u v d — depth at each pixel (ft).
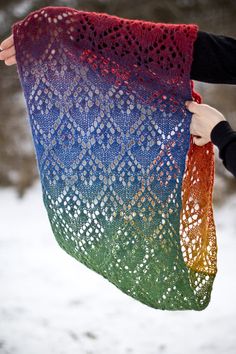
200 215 6.09
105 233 5.85
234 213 22.79
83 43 5.67
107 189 5.80
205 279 6.14
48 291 14.89
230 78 5.50
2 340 12.06
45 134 5.87
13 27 5.83
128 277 5.86
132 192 5.76
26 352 11.61
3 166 28.50
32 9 27.76
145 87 5.62
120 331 12.78
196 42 5.45
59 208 5.96
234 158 4.95
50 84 5.77
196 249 6.12
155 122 5.67
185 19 26.71
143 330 12.86
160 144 5.68
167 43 5.49
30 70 5.80
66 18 5.67
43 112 5.85
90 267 6.02
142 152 5.72
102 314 13.61
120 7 27.12
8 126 28.84
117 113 5.71
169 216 5.74
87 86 5.72
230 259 17.42
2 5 27.86
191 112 5.54
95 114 5.75
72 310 13.78
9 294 14.58
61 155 5.87
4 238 20.13
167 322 13.23
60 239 6.08
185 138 5.59
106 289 15.10
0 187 28.32
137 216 5.77
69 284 15.46
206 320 13.24
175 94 5.57
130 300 14.43
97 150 5.79
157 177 5.72
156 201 5.74
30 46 5.76
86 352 11.76
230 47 5.45
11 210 24.97
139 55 5.57
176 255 5.76
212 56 5.41
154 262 5.79
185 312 13.74
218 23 26.53
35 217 23.75
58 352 11.72
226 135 5.15
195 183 6.07
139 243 5.79
